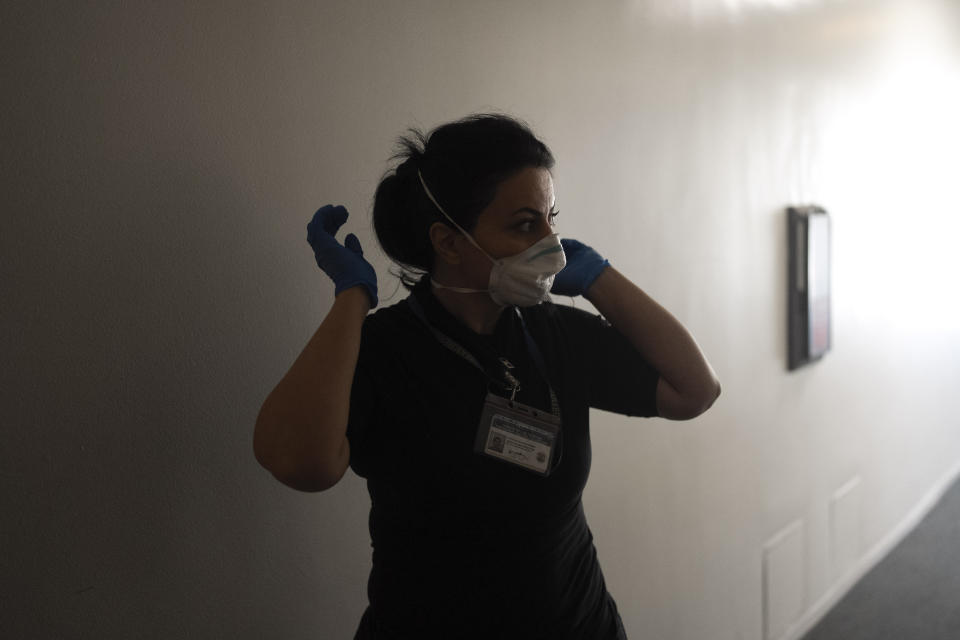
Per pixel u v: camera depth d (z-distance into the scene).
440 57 1.38
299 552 1.22
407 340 0.92
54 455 0.95
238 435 1.13
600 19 1.74
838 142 2.85
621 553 1.89
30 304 0.92
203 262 1.07
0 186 0.89
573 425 0.97
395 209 0.96
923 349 3.78
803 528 2.71
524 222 0.89
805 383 2.69
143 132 1.00
